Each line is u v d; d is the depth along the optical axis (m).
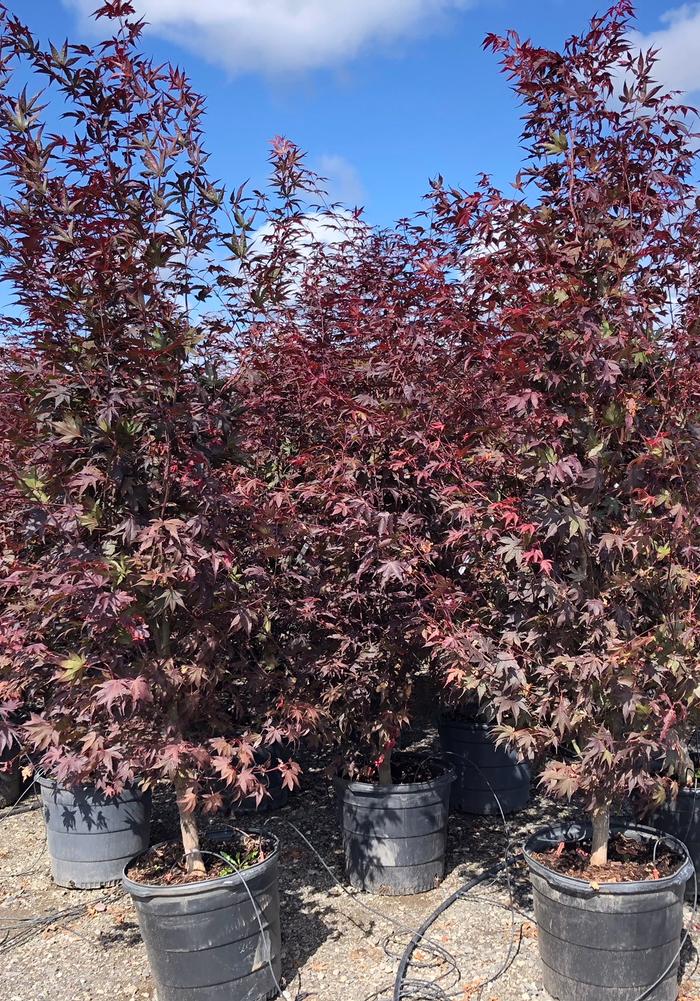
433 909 4.11
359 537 3.83
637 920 3.09
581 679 3.20
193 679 3.24
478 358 3.51
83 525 3.08
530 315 3.09
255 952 3.30
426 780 4.60
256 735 3.42
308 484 3.95
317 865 4.66
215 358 3.58
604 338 3.01
